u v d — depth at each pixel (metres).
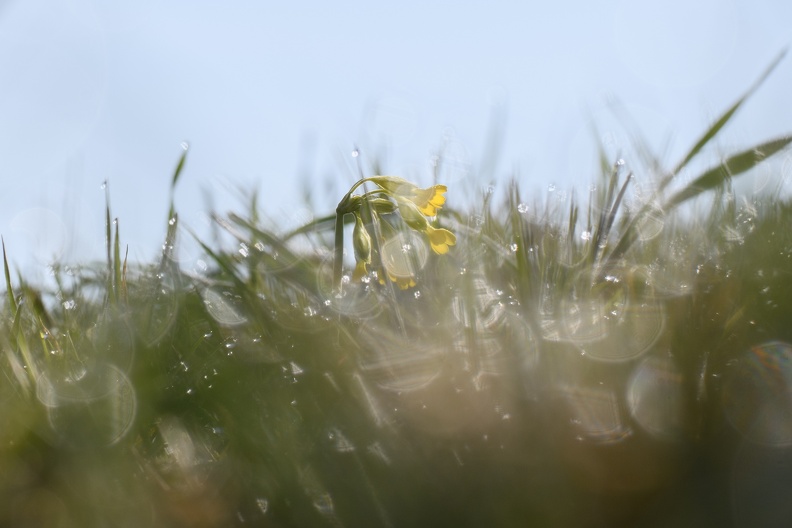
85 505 0.43
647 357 0.46
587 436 0.44
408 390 0.46
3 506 0.44
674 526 0.43
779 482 0.43
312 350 0.47
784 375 0.45
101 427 0.45
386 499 0.43
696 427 0.44
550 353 0.46
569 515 0.43
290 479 0.43
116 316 0.48
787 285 0.47
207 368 0.46
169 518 0.43
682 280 0.48
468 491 0.43
